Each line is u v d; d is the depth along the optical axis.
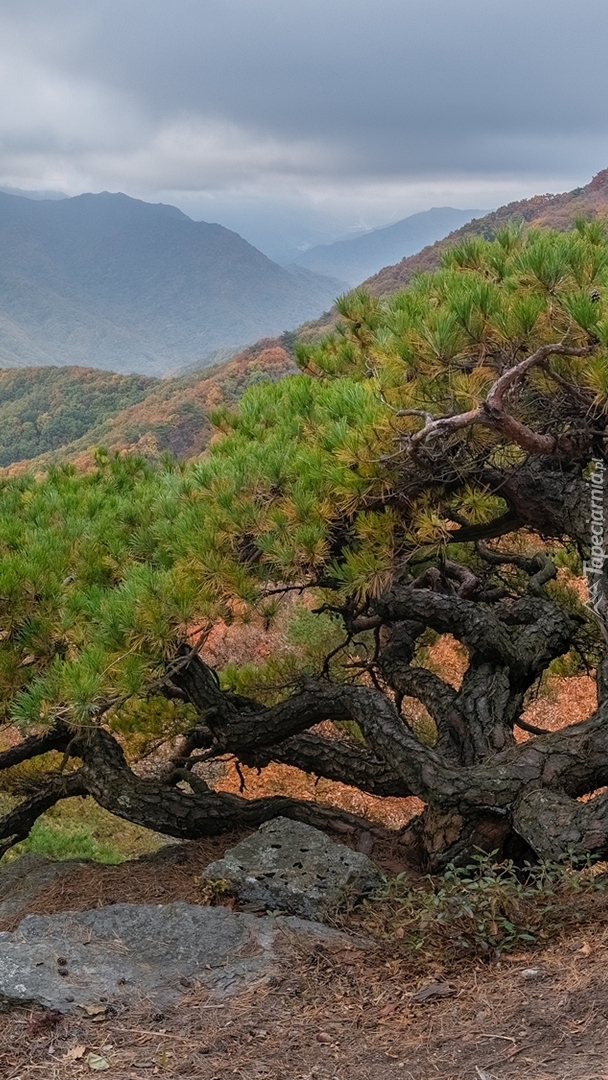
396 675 6.75
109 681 5.35
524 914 4.31
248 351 116.69
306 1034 3.41
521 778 5.14
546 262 4.71
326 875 5.06
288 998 3.70
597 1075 2.81
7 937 4.19
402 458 5.32
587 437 5.19
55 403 170.62
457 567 7.10
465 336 4.79
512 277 5.20
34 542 6.28
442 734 6.09
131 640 5.39
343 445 5.25
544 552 7.49
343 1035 3.39
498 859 5.37
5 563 5.91
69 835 12.24
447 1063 3.10
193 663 6.58
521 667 6.08
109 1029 3.46
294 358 7.42
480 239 6.59
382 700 6.01
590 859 4.54
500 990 3.59
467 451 5.54
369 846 6.18
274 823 5.75
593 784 5.15
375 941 4.36
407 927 4.42
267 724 6.35
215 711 6.52
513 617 6.54
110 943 4.16
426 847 5.61
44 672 5.85
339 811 6.52
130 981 3.81
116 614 5.40
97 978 3.80
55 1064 3.25
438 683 6.43
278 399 7.19
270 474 5.61
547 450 4.90
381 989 3.76
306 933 4.35
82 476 8.38
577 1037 3.08
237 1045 3.34
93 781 6.90
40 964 3.86
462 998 3.60
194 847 6.64
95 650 5.33
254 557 5.77
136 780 6.86
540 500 5.74
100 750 7.01
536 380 5.03
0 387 183.38
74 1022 3.50
